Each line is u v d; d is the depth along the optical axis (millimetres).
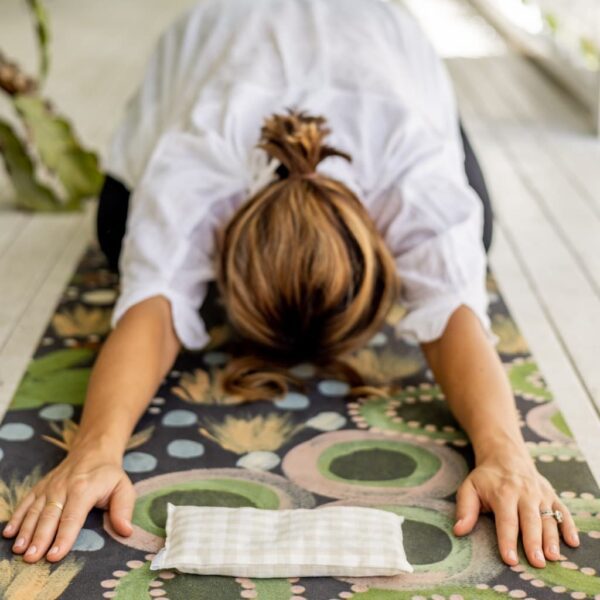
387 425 2123
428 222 2172
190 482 1915
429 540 1749
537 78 5438
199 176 2201
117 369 1976
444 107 2846
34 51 6016
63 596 1600
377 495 1880
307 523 1706
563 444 2035
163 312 2088
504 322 2598
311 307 2045
